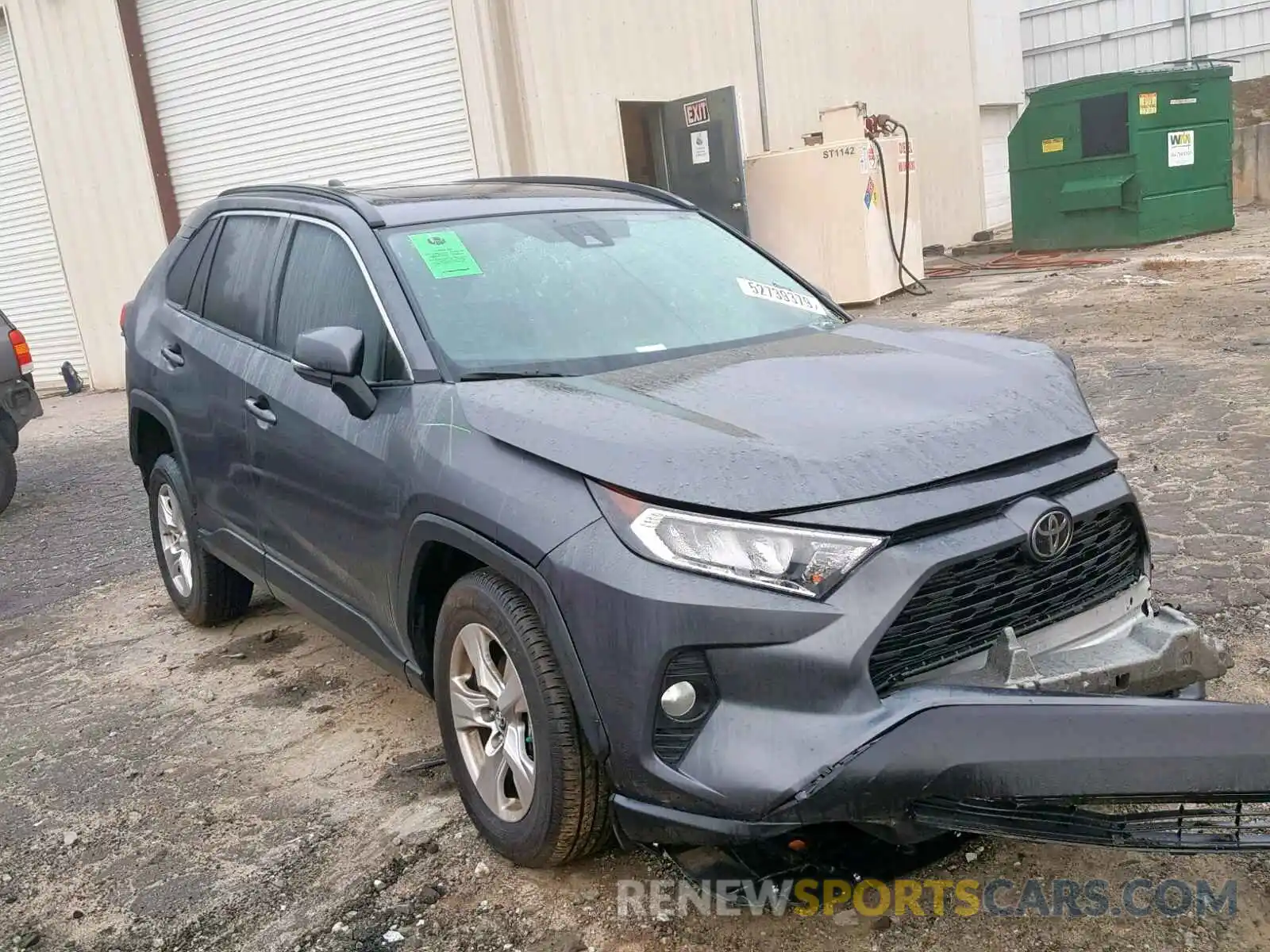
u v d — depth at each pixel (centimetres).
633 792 261
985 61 2367
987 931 269
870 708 244
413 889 307
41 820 369
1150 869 288
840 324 399
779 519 251
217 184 1430
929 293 1485
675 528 254
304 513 381
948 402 293
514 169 1218
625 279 383
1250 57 2839
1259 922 264
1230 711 244
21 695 479
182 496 499
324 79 1304
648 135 1444
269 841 341
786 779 240
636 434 275
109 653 518
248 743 409
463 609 306
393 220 380
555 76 1244
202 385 450
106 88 1459
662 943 274
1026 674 263
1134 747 236
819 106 1717
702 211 454
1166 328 984
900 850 282
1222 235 1716
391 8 1234
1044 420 290
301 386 382
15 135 1580
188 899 316
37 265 1634
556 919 288
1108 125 1659
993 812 243
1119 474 303
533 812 291
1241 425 655
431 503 304
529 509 276
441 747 390
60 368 1658
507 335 345
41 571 663
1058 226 1755
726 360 336
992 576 265
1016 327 1088
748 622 246
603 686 259
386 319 347
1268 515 509
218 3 1355
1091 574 292
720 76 1495
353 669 471
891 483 258
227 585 514
